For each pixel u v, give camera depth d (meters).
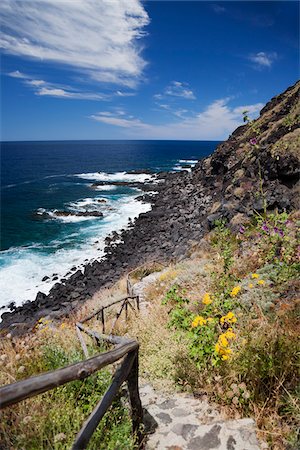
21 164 97.31
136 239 24.94
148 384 4.14
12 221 32.19
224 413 3.20
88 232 28.20
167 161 108.44
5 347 4.94
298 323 3.96
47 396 2.97
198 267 10.09
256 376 3.25
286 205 16.00
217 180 35.69
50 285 18.61
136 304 8.97
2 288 18.31
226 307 4.65
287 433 2.71
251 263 7.55
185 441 2.89
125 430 2.70
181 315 5.41
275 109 35.03
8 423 2.65
